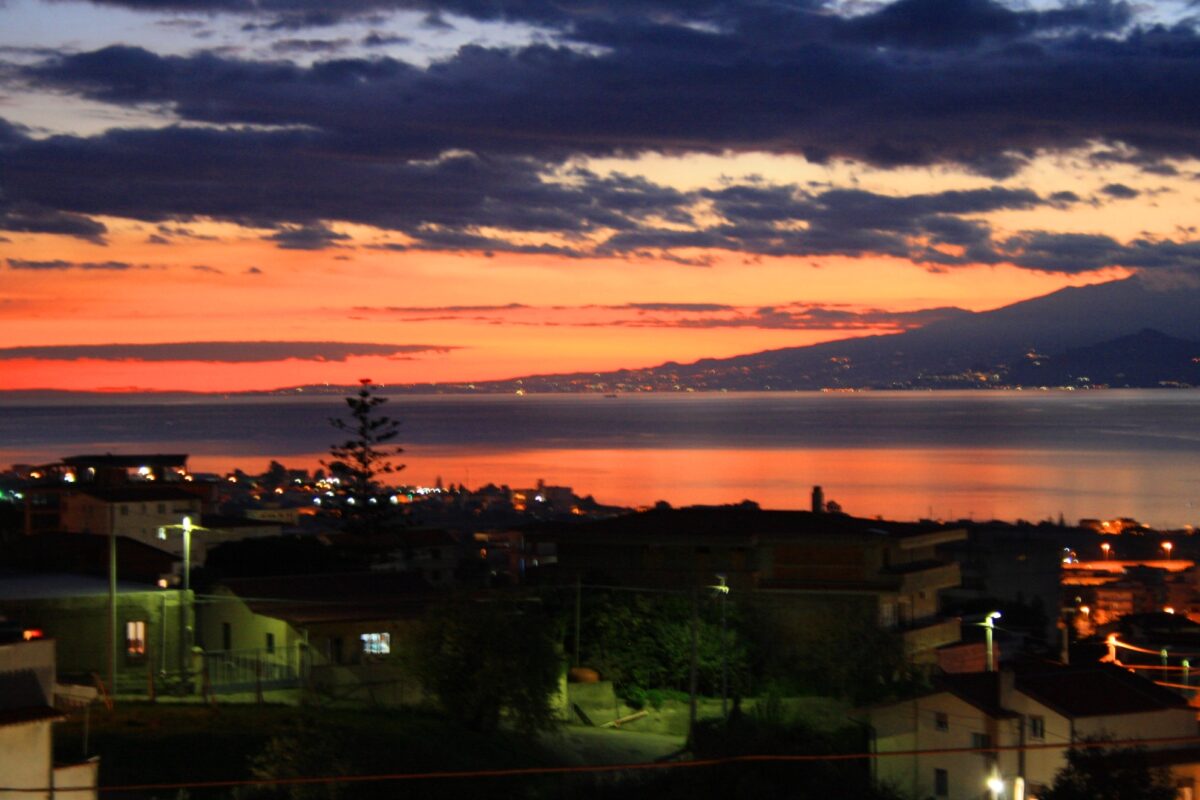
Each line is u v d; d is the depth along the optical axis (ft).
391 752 132.36
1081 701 143.13
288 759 114.32
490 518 571.69
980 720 143.02
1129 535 508.12
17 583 178.70
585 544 234.17
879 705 152.25
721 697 190.08
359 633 168.45
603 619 199.31
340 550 288.30
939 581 225.97
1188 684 216.54
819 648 192.54
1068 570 422.00
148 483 395.14
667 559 228.02
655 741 164.14
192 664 169.68
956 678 151.84
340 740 124.26
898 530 234.17
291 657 165.78
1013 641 244.42
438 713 157.89
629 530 232.12
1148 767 127.24
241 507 524.93
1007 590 317.22
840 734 157.28
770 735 135.95
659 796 121.80
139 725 132.77
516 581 271.08
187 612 170.09
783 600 210.79
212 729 133.18
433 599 180.86
